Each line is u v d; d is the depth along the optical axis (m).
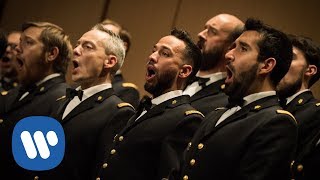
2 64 5.09
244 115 2.90
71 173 3.38
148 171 3.20
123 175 3.20
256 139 2.77
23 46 3.99
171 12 5.72
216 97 3.69
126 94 4.30
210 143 2.89
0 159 3.79
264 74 2.94
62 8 6.32
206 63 3.79
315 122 3.44
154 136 3.22
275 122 2.77
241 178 2.73
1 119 3.91
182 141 3.20
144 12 5.88
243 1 5.32
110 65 3.63
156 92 3.41
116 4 6.05
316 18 4.99
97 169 3.32
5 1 6.66
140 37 5.83
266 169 2.69
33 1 6.51
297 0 5.09
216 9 5.46
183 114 3.26
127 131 3.32
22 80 4.00
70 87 3.83
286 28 5.09
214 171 2.82
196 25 5.56
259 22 3.00
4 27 6.61
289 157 2.73
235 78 2.96
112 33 3.71
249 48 2.96
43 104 3.85
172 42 3.43
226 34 3.76
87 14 6.17
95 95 3.56
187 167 2.92
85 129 3.43
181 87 3.44
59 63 4.02
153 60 3.41
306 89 3.59
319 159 2.94
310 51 3.56
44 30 3.99
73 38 6.19
